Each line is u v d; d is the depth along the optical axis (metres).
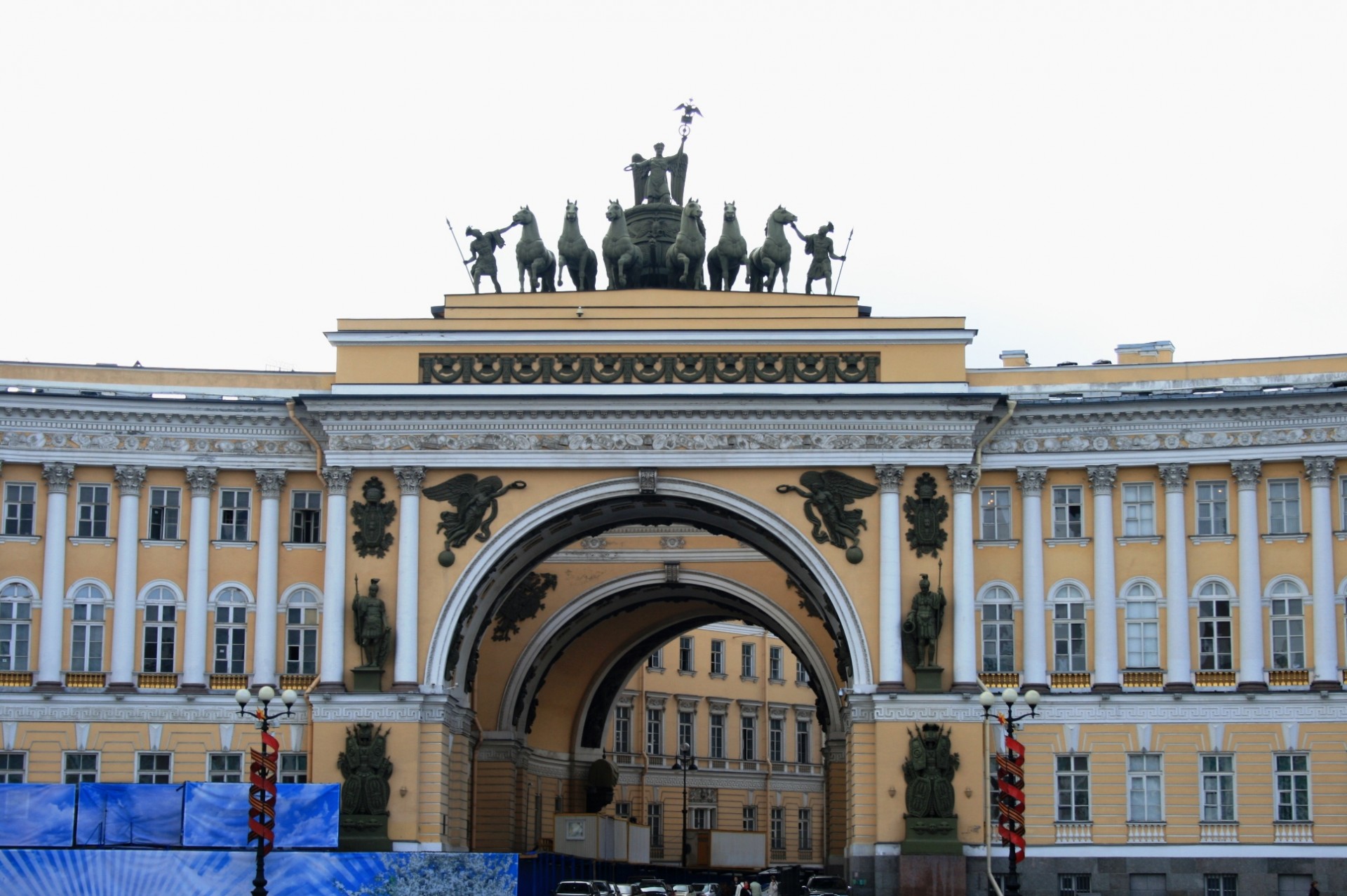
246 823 62.84
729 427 70.81
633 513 75.38
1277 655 69.12
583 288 74.75
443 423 71.06
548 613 88.50
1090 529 70.81
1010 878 52.34
